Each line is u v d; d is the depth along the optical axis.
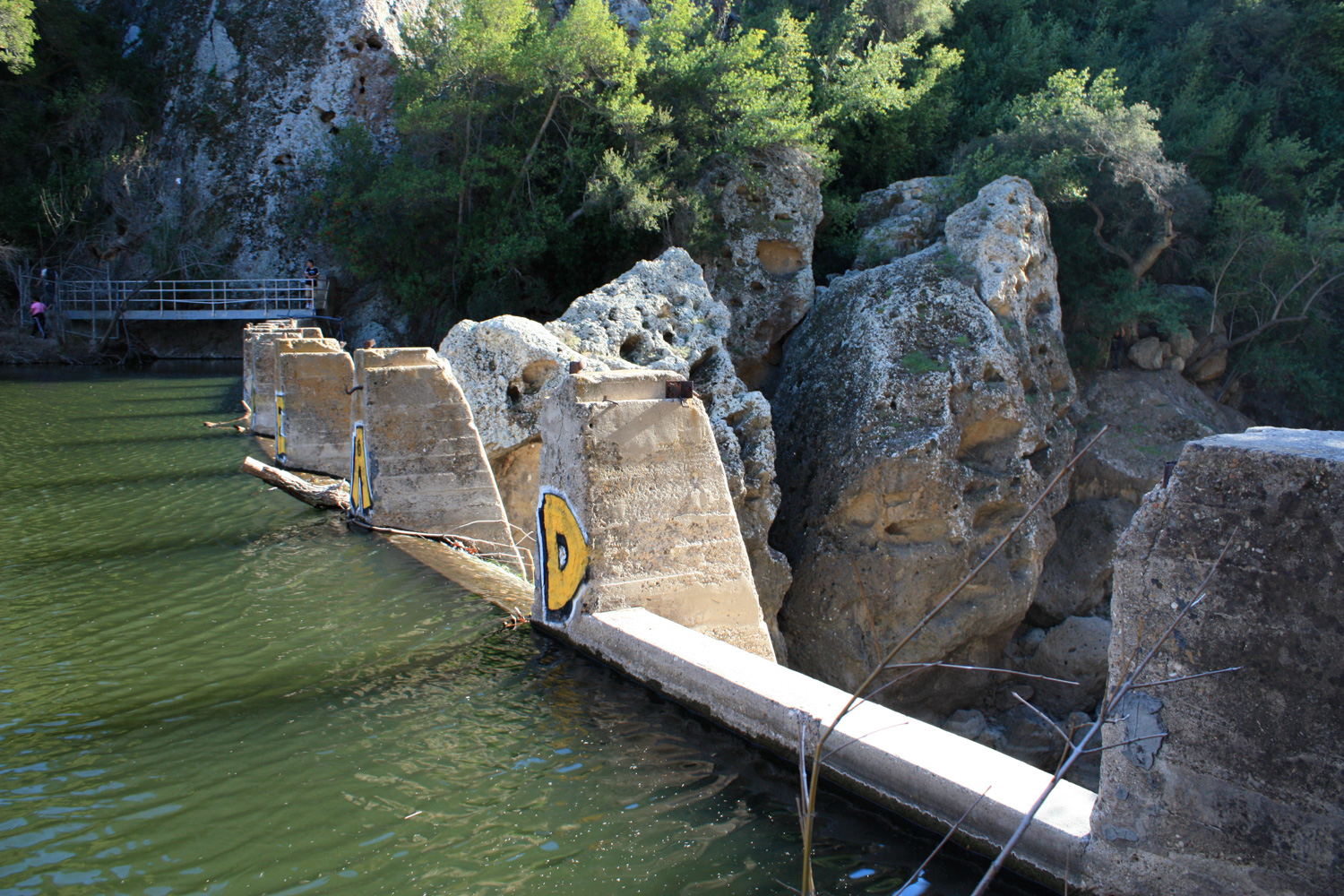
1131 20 37.16
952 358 17.03
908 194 25.16
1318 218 25.31
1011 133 24.58
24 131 41.97
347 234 34.06
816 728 4.68
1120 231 24.94
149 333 40.94
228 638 7.14
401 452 10.46
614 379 6.78
